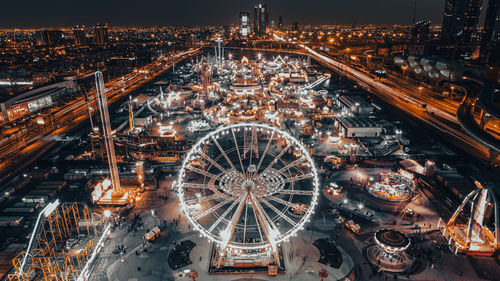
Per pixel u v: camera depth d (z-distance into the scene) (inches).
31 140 5895.7
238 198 2829.7
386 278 2780.5
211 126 6496.1
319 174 4473.4
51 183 4207.7
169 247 3166.8
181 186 2785.4
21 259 2837.1
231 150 5270.7
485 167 4581.7
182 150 4980.3
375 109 7578.7
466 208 3619.6
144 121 6525.6
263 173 2930.6
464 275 2812.5
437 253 3058.6
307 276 2832.2
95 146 5319.9
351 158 4776.1
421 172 4379.9
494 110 5359.3
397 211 3673.7
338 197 3954.2
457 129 6230.3
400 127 6279.5
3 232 3371.1
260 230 3056.1
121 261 2984.7
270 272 2837.1
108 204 3804.1
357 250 3117.6
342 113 6889.8
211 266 2940.5
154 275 2842.0
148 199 3951.8
